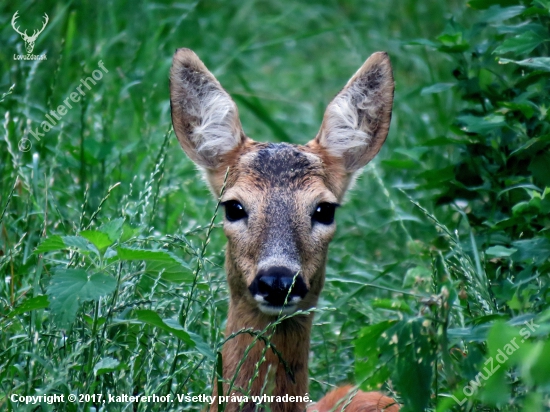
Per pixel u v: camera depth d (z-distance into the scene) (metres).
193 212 14.23
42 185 12.97
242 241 9.85
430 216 10.60
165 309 10.45
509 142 11.48
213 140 10.83
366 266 14.02
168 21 19.48
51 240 8.66
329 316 12.66
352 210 15.80
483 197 12.12
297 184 10.10
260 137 18.80
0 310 10.28
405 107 17.91
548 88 11.60
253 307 9.82
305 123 19.19
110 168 14.13
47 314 10.06
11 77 15.32
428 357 8.15
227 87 20.16
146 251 8.53
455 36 12.05
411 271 10.71
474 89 11.99
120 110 16.77
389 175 16.62
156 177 13.30
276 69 21.61
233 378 8.89
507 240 11.13
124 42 18.22
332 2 22.56
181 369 9.36
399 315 8.49
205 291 11.22
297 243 9.71
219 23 21.55
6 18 17.27
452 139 11.84
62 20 18.08
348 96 11.05
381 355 8.29
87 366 8.80
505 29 11.38
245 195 9.98
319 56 22.08
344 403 9.80
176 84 11.02
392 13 21.36
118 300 9.80
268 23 21.30
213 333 9.92
